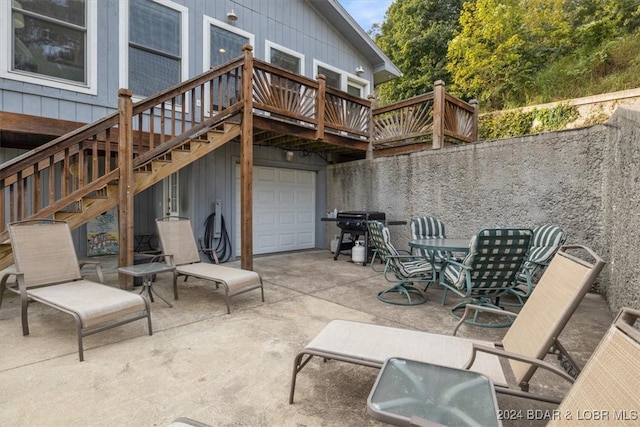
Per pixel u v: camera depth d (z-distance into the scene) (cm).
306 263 662
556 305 179
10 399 204
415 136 676
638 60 879
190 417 191
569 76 1002
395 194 702
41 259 333
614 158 384
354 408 202
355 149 755
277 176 782
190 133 484
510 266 332
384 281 518
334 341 212
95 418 188
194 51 625
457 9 1550
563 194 477
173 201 698
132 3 555
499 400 213
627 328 113
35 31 475
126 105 422
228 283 366
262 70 561
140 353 267
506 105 1130
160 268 388
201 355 265
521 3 1198
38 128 447
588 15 1105
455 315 364
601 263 162
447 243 427
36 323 328
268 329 320
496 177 548
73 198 388
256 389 220
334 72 897
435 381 148
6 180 399
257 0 718
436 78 1495
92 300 283
